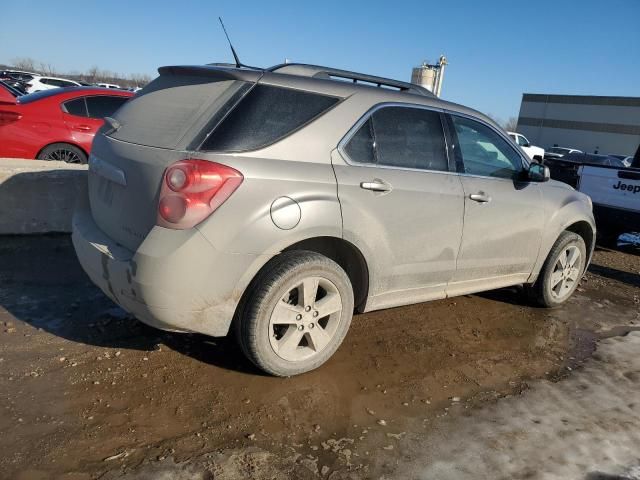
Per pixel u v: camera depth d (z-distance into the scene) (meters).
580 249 4.95
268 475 2.39
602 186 7.45
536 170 4.20
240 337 2.97
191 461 2.43
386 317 4.33
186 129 2.81
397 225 3.36
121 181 2.92
